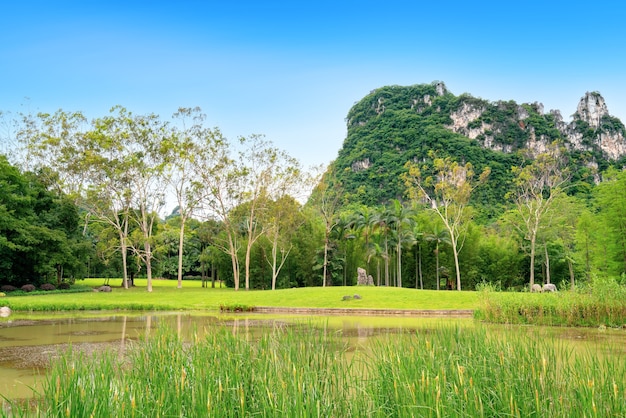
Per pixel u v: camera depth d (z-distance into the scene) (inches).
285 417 215.5
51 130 2091.5
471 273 2519.7
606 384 259.6
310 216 2728.8
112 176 2057.1
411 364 279.3
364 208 2519.7
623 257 1660.9
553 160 2304.4
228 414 237.8
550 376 286.2
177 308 1421.0
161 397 238.1
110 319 1100.5
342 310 1353.3
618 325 861.2
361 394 261.3
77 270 2164.1
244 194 2237.9
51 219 2108.8
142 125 2095.2
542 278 2620.6
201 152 2174.0
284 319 1096.8
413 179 2420.0
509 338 356.5
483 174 2420.0
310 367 290.4
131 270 2664.9
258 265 2679.6
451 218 2581.2
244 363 293.4
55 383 252.5
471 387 246.8
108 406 225.5
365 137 6466.5
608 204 1733.5
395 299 1517.0
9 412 326.0
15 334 821.2
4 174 1932.8
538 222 2340.1
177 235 2618.1
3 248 1840.6
